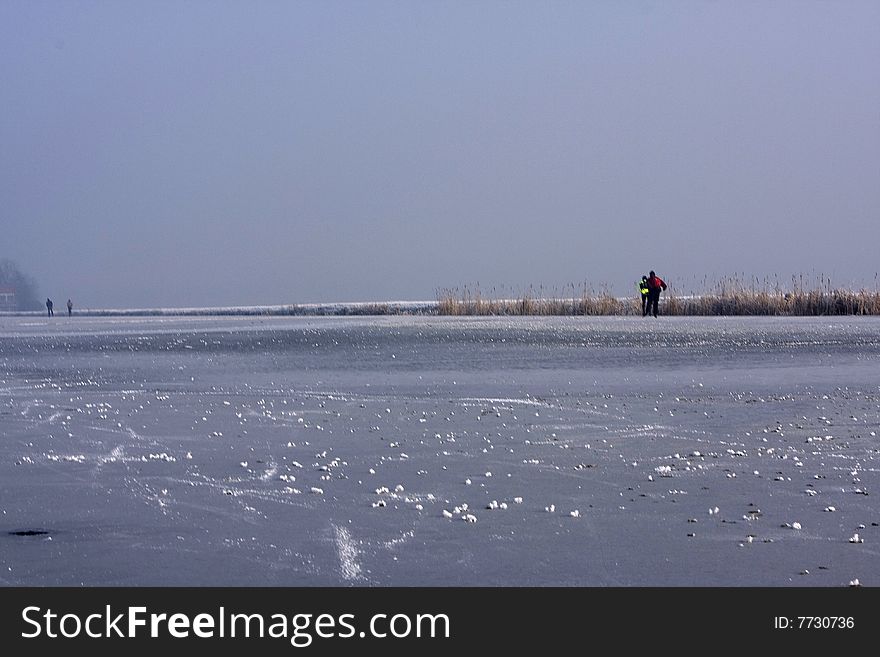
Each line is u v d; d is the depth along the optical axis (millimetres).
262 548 6785
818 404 14133
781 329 29766
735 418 12812
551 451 10477
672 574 6191
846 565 6312
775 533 7023
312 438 11531
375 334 30391
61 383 18625
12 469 9625
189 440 11438
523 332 29875
